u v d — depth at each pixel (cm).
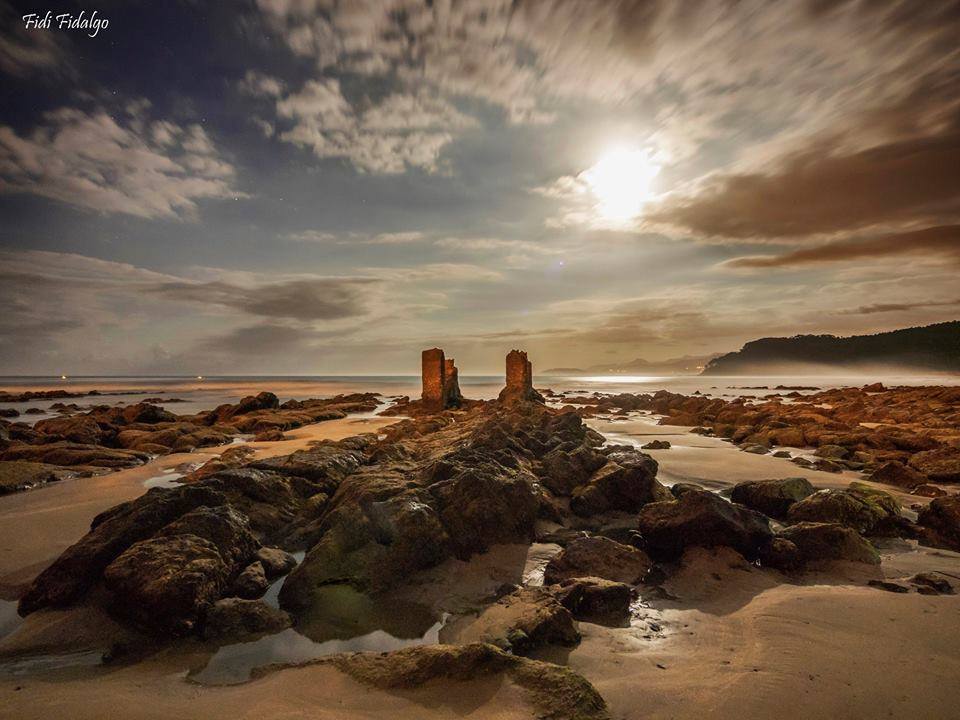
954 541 853
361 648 566
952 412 2820
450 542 832
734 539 791
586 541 792
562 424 1694
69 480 1461
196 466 1645
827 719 405
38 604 647
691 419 2847
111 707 419
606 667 492
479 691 433
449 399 3506
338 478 1145
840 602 629
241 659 540
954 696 433
